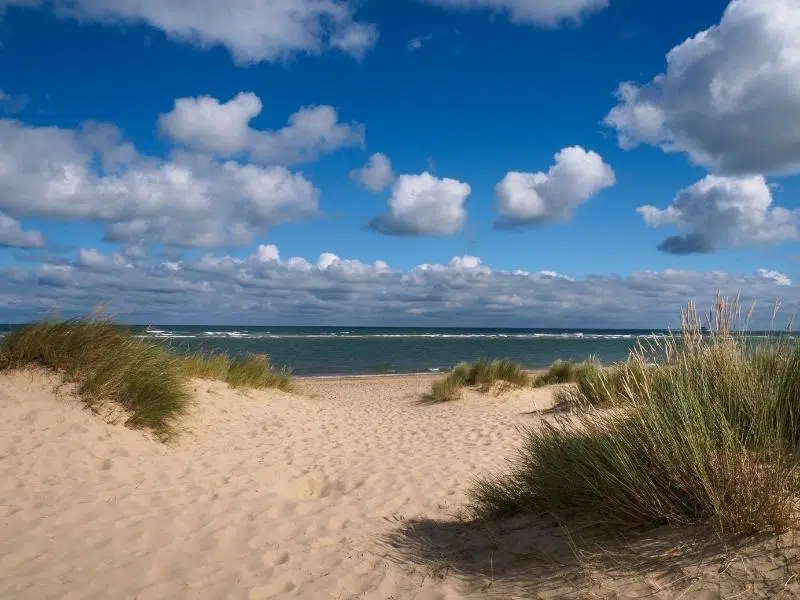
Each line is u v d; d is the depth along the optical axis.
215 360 12.24
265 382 13.20
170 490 5.24
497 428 9.32
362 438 9.03
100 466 5.64
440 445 8.22
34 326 7.33
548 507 3.88
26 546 3.81
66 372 7.09
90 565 3.60
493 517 4.23
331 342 56.97
